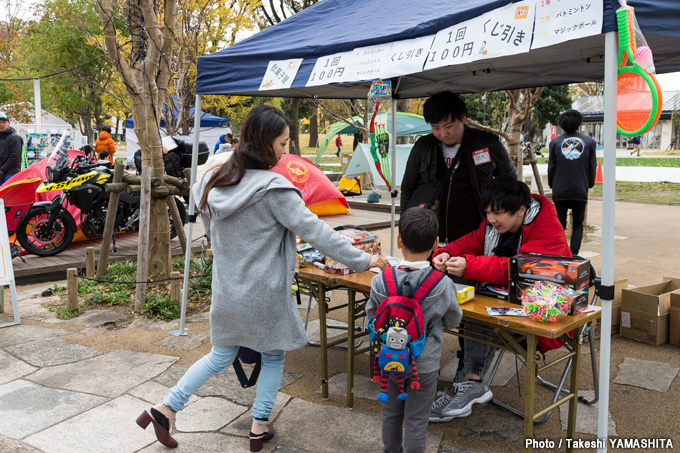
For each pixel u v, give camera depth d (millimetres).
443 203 3578
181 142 7203
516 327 2400
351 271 3215
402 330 2229
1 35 24453
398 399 2244
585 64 3949
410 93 5145
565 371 2977
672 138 42188
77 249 7398
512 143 8789
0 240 4848
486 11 2650
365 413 3230
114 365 3961
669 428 2988
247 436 3000
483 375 3205
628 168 24406
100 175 7148
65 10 18281
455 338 4559
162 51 5598
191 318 5059
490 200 2809
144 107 5559
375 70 3180
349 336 3234
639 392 3420
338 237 2557
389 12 3738
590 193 15703
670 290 4691
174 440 2855
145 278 5238
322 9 4523
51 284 6301
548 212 2887
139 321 4961
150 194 5461
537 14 2404
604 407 2420
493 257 2803
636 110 2254
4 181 7965
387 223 9492
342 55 3418
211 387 3600
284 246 2637
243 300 2562
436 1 3492
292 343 2662
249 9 13086
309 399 3424
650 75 2168
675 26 2311
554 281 2553
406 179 3779
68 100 19766
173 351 4246
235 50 4305
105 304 5445
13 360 4047
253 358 2809
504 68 4141
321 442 2918
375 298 2447
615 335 4422
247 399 3436
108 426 3086
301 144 45281
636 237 8477
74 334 4625
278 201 2518
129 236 8328
